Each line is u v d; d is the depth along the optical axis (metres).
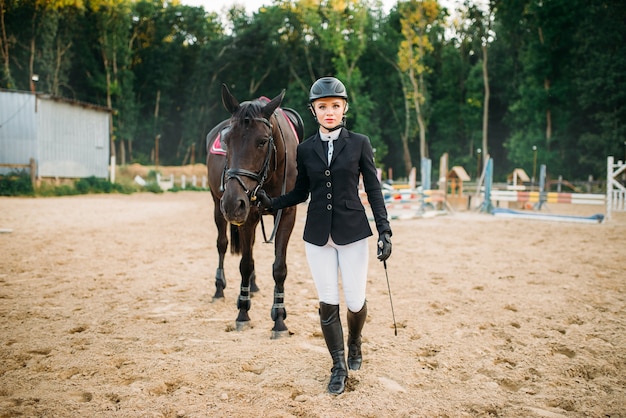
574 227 12.95
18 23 41.44
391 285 6.02
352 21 46.53
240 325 4.28
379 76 50.06
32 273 6.41
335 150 3.06
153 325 4.33
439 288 5.84
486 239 10.48
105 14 46.78
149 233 10.68
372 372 3.27
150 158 54.12
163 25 55.16
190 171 39.78
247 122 3.46
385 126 51.19
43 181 23.28
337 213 3.03
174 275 6.47
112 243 9.11
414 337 4.04
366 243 3.14
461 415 2.69
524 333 4.14
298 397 2.88
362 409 2.73
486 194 17.98
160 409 2.71
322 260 3.10
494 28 46.56
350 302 3.13
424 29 44.16
